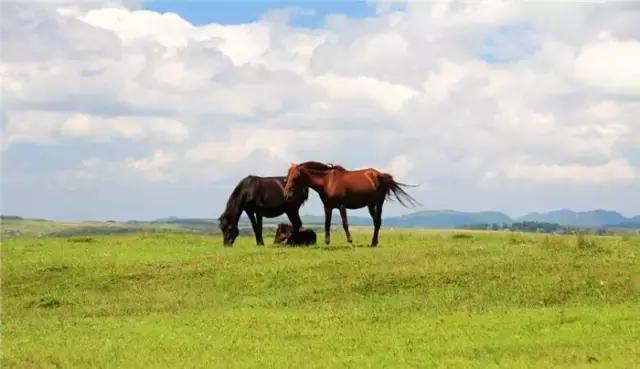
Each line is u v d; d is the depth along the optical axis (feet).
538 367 42.57
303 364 45.11
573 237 91.15
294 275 72.49
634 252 78.38
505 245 88.43
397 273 69.92
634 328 51.37
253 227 97.55
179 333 54.49
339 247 88.63
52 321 61.87
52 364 47.06
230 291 70.08
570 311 57.16
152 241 109.81
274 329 54.95
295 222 95.30
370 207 92.53
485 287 65.92
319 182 90.02
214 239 113.91
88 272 77.66
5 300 70.08
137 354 48.57
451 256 77.61
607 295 63.00
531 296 63.26
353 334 52.75
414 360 45.27
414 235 112.78
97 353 49.21
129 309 65.77
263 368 44.45
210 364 45.57
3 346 52.21
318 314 59.98
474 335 51.13
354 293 66.44
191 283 72.95
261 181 95.20
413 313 59.52
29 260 86.28
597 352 45.32
